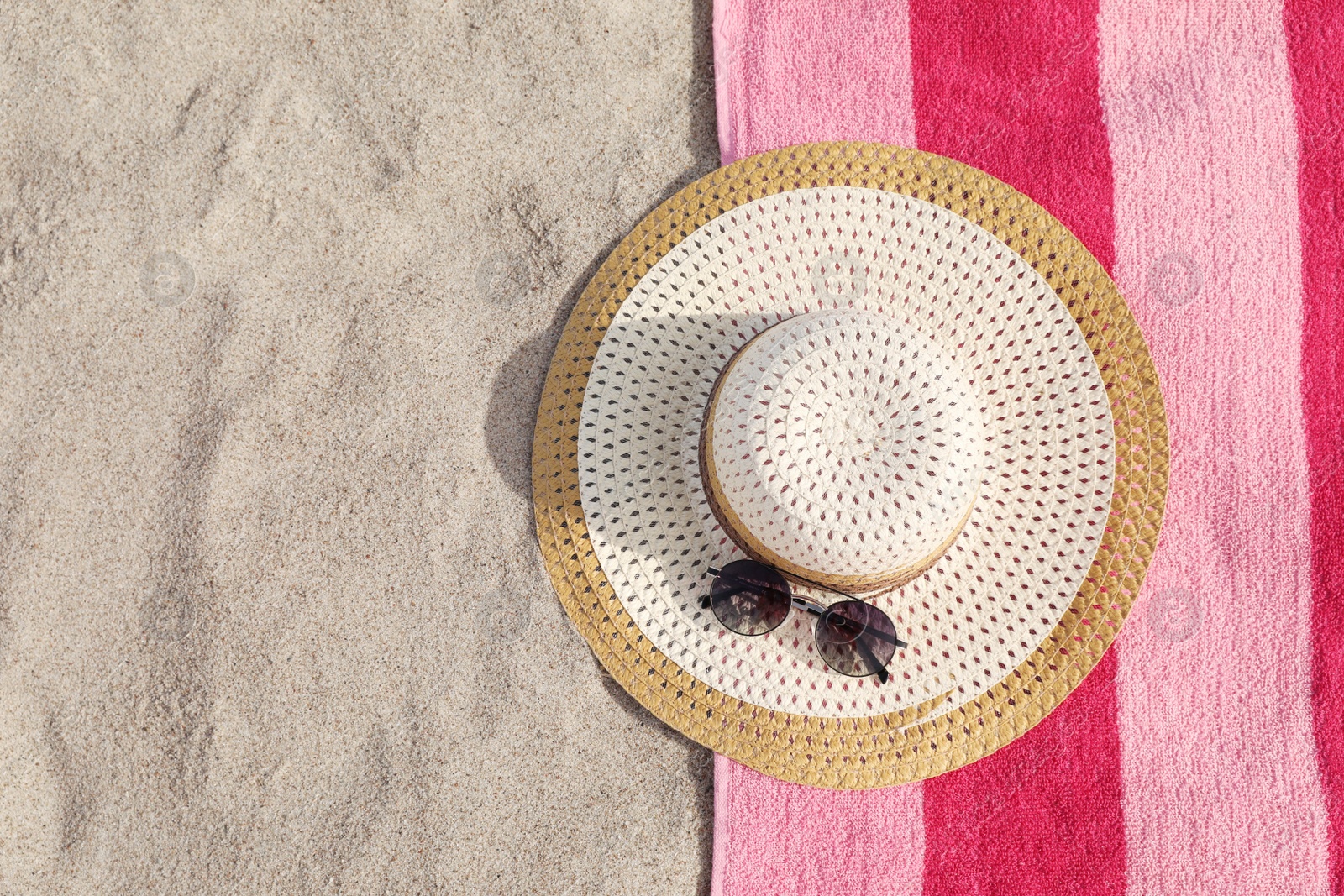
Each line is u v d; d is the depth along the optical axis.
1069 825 1.13
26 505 1.12
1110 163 1.17
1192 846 1.13
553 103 1.17
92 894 1.11
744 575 0.98
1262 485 1.16
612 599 1.06
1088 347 1.05
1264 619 1.15
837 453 0.89
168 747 1.12
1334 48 1.16
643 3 1.18
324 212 1.15
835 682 1.04
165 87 1.15
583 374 1.08
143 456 1.13
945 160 1.09
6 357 1.13
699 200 1.09
